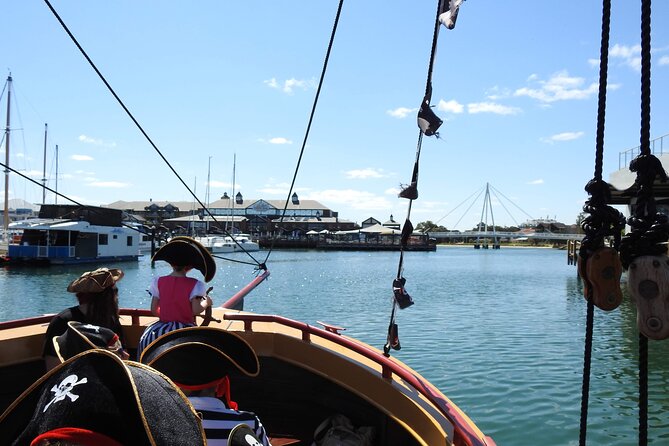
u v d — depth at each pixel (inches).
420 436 144.6
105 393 51.8
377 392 162.1
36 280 1349.7
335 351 177.0
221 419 99.0
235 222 5103.3
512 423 348.5
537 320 761.6
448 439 129.9
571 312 843.4
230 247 2792.8
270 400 184.5
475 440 125.0
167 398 55.4
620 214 77.7
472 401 390.6
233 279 1676.9
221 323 197.3
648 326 68.6
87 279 153.9
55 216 1795.0
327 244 4357.8
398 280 167.6
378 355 163.8
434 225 7391.7
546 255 4279.0
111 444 50.1
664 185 743.1
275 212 5585.6
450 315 820.6
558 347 573.9
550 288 1306.6
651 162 71.9
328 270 2060.8
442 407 140.9
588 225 78.2
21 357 173.9
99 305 155.4
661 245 70.2
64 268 1630.2
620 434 331.3
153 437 50.9
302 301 1066.1
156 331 145.1
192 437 54.2
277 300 1085.8
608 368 482.6
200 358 100.7
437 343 597.0
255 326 193.3
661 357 525.7
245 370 108.0
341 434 158.7
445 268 2278.5
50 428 50.0
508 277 1701.5
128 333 194.7
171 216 5605.3
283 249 4377.5
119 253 1873.8
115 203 6053.2
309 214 5915.4
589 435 330.0
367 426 166.6
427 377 454.6
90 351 55.3
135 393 51.7
